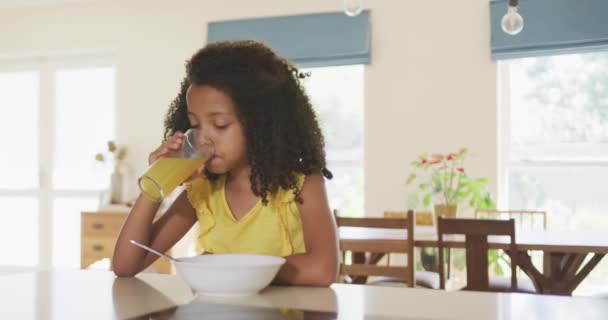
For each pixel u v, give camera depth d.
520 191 4.48
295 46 4.77
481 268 2.69
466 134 4.45
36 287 0.92
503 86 4.52
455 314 0.73
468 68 4.46
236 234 1.13
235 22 4.94
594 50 4.15
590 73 4.36
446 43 4.50
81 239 4.67
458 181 4.18
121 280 1.00
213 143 1.01
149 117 5.21
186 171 1.00
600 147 4.32
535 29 4.24
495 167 4.38
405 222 2.80
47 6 5.51
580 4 4.16
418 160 4.54
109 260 4.60
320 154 1.13
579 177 4.36
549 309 0.76
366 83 4.66
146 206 1.09
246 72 1.02
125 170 5.23
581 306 0.78
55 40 5.48
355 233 3.25
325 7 4.76
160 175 0.98
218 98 1.00
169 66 5.17
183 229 1.20
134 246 1.06
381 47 4.64
